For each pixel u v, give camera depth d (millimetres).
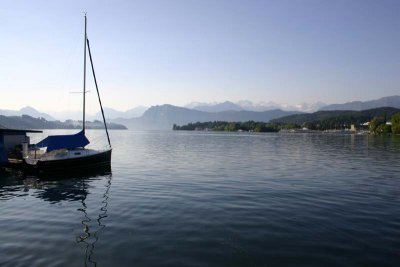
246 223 14594
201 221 14938
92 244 12188
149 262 10641
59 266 10336
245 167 34781
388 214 15961
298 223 14570
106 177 29172
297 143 91938
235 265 10461
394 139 115625
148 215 16031
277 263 10594
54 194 21969
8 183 26891
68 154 33625
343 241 12398
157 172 31422
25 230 13953
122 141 104625
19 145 36281
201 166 35875
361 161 41125
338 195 20281
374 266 10352
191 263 10570
